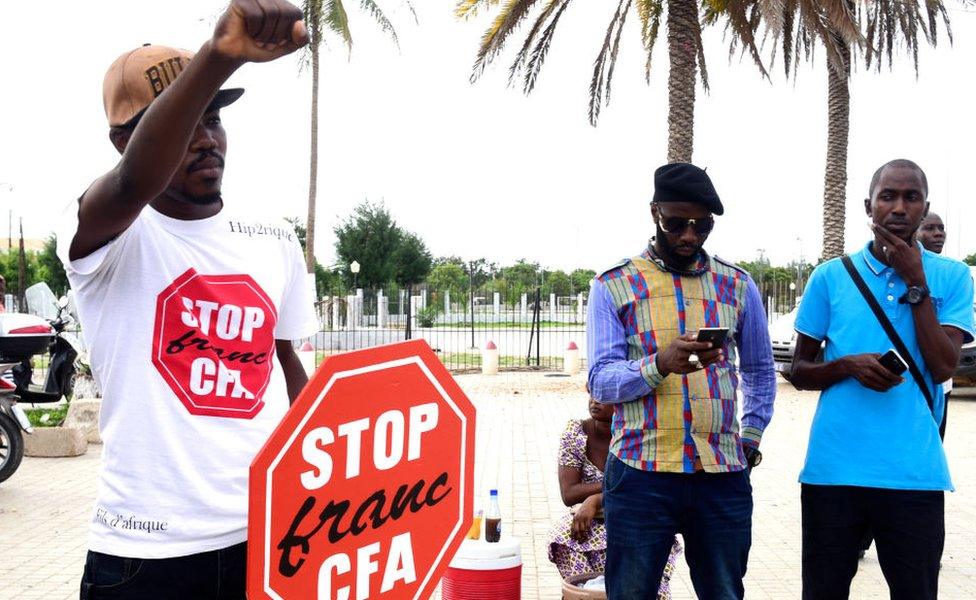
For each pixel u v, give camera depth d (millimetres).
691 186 3170
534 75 15141
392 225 46906
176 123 1582
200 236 2221
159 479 2094
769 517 6742
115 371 2115
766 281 42750
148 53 2094
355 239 46406
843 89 17000
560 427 11367
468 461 1844
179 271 2162
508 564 3600
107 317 2119
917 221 3457
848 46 15484
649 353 3252
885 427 3354
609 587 3266
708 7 14914
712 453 3135
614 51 15062
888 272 3494
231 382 2205
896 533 3334
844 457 3387
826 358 3643
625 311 3311
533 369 19766
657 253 3365
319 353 23000
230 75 1530
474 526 3768
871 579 5207
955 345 3363
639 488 3170
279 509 1545
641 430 3186
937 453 3336
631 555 3180
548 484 7887
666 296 3279
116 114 2096
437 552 1794
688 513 3191
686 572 5410
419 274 48031
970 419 11945
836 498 3416
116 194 1741
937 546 3330
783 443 10070
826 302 3629
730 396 3230
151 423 2102
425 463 1768
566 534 4051
